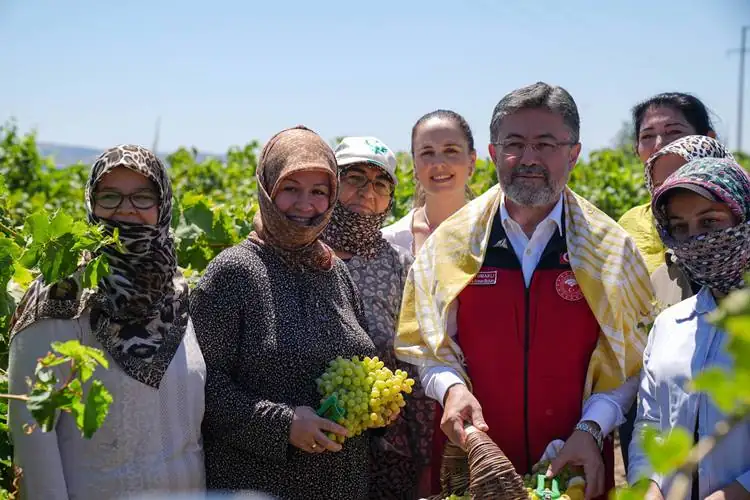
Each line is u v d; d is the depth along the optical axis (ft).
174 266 10.62
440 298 12.42
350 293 12.59
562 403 12.12
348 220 14.20
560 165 12.07
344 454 11.63
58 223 9.68
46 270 9.71
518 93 12.25
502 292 12.26
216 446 11.49
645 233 14.67
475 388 12.37
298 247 11.87
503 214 12.53
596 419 11.64
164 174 10.50
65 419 10.09
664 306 13.55
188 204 18.92
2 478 11.00
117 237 9.70
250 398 11.16
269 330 11.41
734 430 9.82
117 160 10.10
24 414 9.65
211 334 11.36
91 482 9.98
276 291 11.62
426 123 16.70
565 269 12.21
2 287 11.18
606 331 11.82
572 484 11.17
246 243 11.96
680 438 4.63
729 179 9.98
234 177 41.50
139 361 10.12
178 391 10.48
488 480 10.72
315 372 11.57
